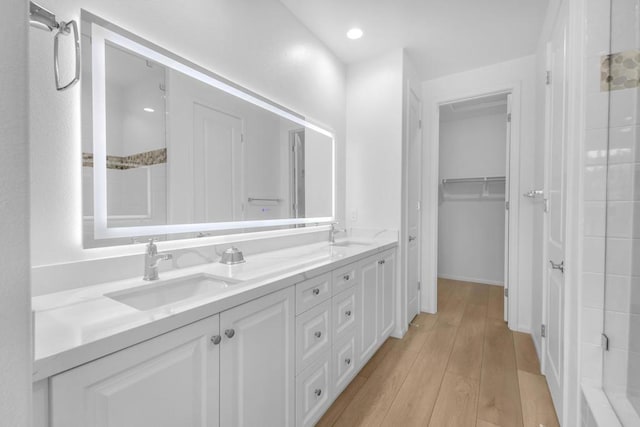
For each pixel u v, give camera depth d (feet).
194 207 4.76
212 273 4.20
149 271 3.73
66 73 3.27
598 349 4.01
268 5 6.17
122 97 3.80
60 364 1.91
